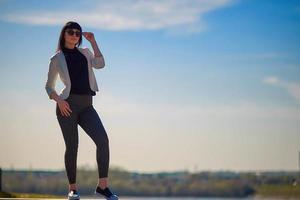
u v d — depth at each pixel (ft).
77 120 24.68
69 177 25.05
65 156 24.89
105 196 24.68
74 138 24.63
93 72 25.11
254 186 556.92
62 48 24.85
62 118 24.54
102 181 24.67
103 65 25.17
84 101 24.54
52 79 24.73
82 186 343.05
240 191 575.38
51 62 24.64
